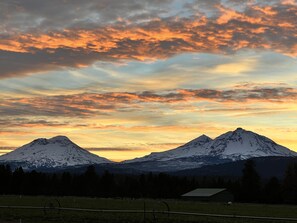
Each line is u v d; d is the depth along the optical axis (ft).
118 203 323.57
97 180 618.85
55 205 264.11
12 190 573.33
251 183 508.94
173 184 597.52
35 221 150.71
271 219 163.53
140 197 559.79
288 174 481.87
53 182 606.96
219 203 411.54
